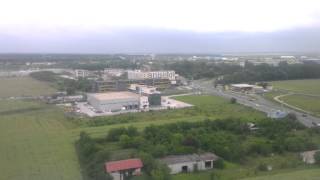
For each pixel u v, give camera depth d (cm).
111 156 5181
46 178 4525
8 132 7206
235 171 4822
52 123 8144
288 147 5700
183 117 8581
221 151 5391
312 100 11488
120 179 4541
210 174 4725
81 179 4491
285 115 8325
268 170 4828
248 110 9550
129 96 10794
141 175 4497
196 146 5659
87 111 9981
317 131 6906
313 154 5350
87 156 5316
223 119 7188
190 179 4584
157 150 5231
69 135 6919
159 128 6538
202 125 6931
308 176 4512
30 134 7025
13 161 5284
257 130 6831
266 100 11638
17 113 9450
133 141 5803
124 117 8612
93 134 6875
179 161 4931
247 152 5497
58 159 5362
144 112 9469
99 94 11375
